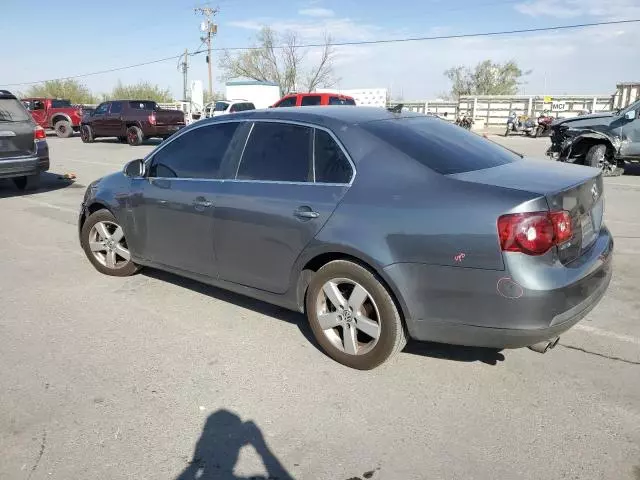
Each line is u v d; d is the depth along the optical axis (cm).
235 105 2341
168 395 334
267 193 387
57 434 297
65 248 656
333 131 369
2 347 397
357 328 354
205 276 447
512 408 317
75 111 2864
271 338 411
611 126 1185
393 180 335
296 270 375
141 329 428
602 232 370
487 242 295
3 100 955
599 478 261
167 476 266
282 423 306
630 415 309
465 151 370
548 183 312
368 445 287
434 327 322
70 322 441
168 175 468
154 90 5900
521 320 295
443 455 278
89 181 1216
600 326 425
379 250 325
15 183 1110
